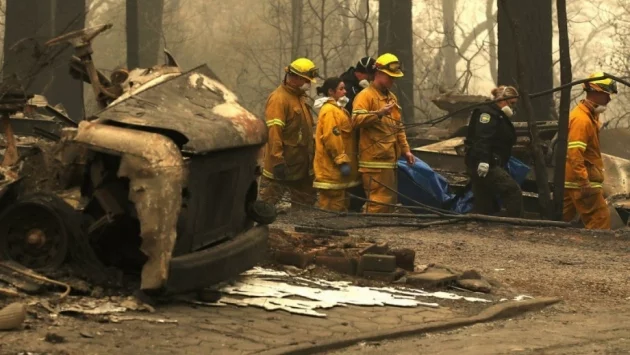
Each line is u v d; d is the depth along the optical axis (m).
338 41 53.56
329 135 15.05
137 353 6.62
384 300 8.71
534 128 16.14
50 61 9.54
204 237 8.33
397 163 15.80
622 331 8.00
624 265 11.82
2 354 6.40
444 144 19.44
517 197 15.12
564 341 7.51
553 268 11.39
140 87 8.55
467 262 11.53
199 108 8.45
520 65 16.16
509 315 8.76
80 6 35.66
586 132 15.71
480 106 15.32
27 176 8.24
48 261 8.11
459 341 7.49
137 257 8.40
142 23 46.75
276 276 9.30
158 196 7.64
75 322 7.33
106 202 7.95
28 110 17.11
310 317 7.99
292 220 14.23
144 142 7.73
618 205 17.58
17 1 33.78
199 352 6.74
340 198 15.27
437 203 16.66
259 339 7.15
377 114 15.05
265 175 15.20
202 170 8.11
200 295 8.29
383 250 10.07
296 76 15.23
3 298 7.68
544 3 23.94
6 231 8.10
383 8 36.25
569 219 16.38
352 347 7.25
